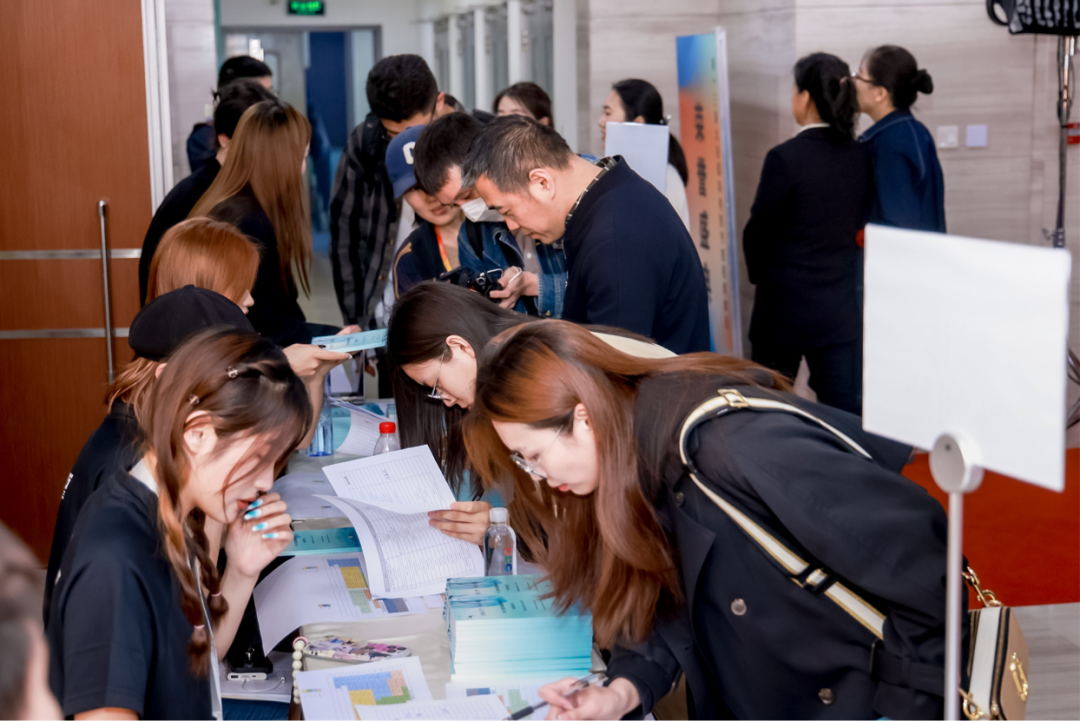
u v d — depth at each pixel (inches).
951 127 199.9
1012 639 51.6
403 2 426.9
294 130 123.0
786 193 173.2
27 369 156.1
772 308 181.8
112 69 151.4
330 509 90.6
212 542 65.7
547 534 67.7
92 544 50.2
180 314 72.2
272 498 66.4
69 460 159.0
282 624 71.1
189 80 194.9
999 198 203.8
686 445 54.2
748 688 57.6
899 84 184.1
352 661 65.0
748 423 54.0
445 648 67.1
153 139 153.9
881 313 41.3
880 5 195.8
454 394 77.5
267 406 52.2
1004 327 36.0
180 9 192.1
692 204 202.2
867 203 179.2
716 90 182.7
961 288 37.5
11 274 153.6
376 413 116.8
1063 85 198.2
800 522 50.5
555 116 269.4
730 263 186.2
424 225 126.0
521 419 54.9
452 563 76.5
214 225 89.7
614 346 62.1
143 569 50.5
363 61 462.6
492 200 95.7
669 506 56.5
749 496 53.3
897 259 40.2
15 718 23.7
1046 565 149.6
